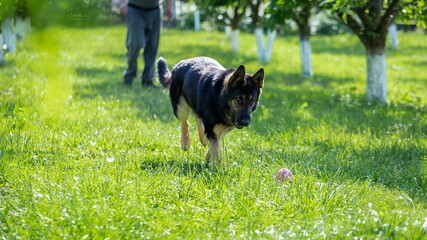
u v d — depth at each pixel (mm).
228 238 3922
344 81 16188
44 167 5449
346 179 5680
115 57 18938
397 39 29281
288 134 7828
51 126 7344
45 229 3834
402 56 23203
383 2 11469
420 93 13922
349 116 10062
